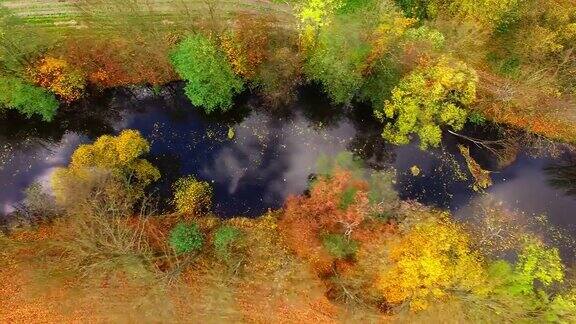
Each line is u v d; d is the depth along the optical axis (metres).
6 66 39.84
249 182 44.34
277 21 44.16
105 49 42.66
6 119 43.78
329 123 45.78
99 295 41.31
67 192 40.69
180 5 44.28
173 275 40.59
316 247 40.91
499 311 37.62
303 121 45.75
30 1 44.22
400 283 37.25
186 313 41.22
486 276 37.59
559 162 45.50
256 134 45.28
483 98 43.22
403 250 37.25
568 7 40.59
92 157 41.66
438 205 44.41
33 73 40.81
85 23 43.34
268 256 42.16
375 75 42.16
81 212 39.88
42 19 43.72
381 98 42.97
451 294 38.06
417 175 44.94
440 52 39.53
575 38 39.88
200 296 41.41
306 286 41.34
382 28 39.09
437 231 38.41
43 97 42.25
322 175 42.91
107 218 40.91
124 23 41.47
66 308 41.00
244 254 42.31
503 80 42.75
